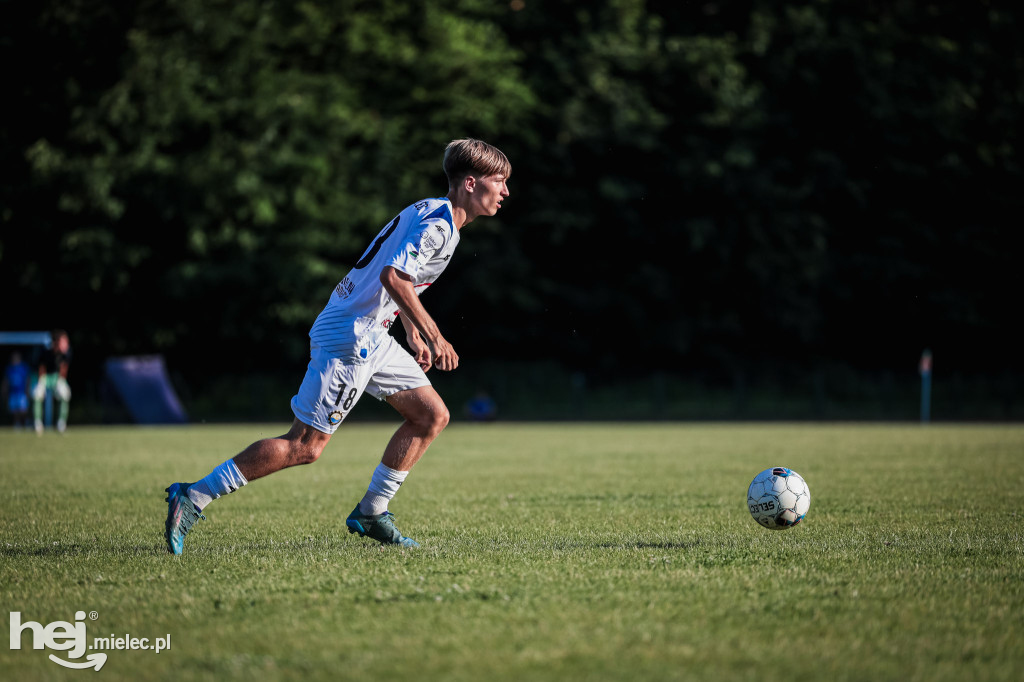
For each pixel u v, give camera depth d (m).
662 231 144.25
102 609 14.23
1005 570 16.77
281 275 119.81
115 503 29.17
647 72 140.62
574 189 142.12
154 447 60.19
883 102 142.75
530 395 139.00
